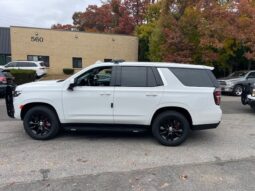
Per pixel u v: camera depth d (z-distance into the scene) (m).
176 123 6.25
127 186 4.22
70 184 4.25
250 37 18.86
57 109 6.35
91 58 33.59
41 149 5.82
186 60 19.64
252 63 25.31
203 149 6.08
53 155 5.49
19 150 5.74
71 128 6.39
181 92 6.20
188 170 4.88
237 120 9.26
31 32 31.14
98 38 33.56
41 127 6.47
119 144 6.29
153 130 6.28
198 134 7.34
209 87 6.32
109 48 34.09
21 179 4.40
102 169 4.86
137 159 5.37
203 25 18.81
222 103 13.38
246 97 10.79
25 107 6.54
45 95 6.34
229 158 5.54
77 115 6.33
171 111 6.28
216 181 4.45
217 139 6.89
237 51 23.48
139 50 35.16
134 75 6.32
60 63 32.53
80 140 6.52
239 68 25.81
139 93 6.20
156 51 24.53
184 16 20.05
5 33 33.06
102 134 7.05
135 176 4.59
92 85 6.36
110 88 6.24
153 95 6.20
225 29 18.59
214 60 21.39
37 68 25.92
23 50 31.09
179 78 6.29
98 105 6.26
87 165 5.02
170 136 6.27
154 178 4.52
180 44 20.08
